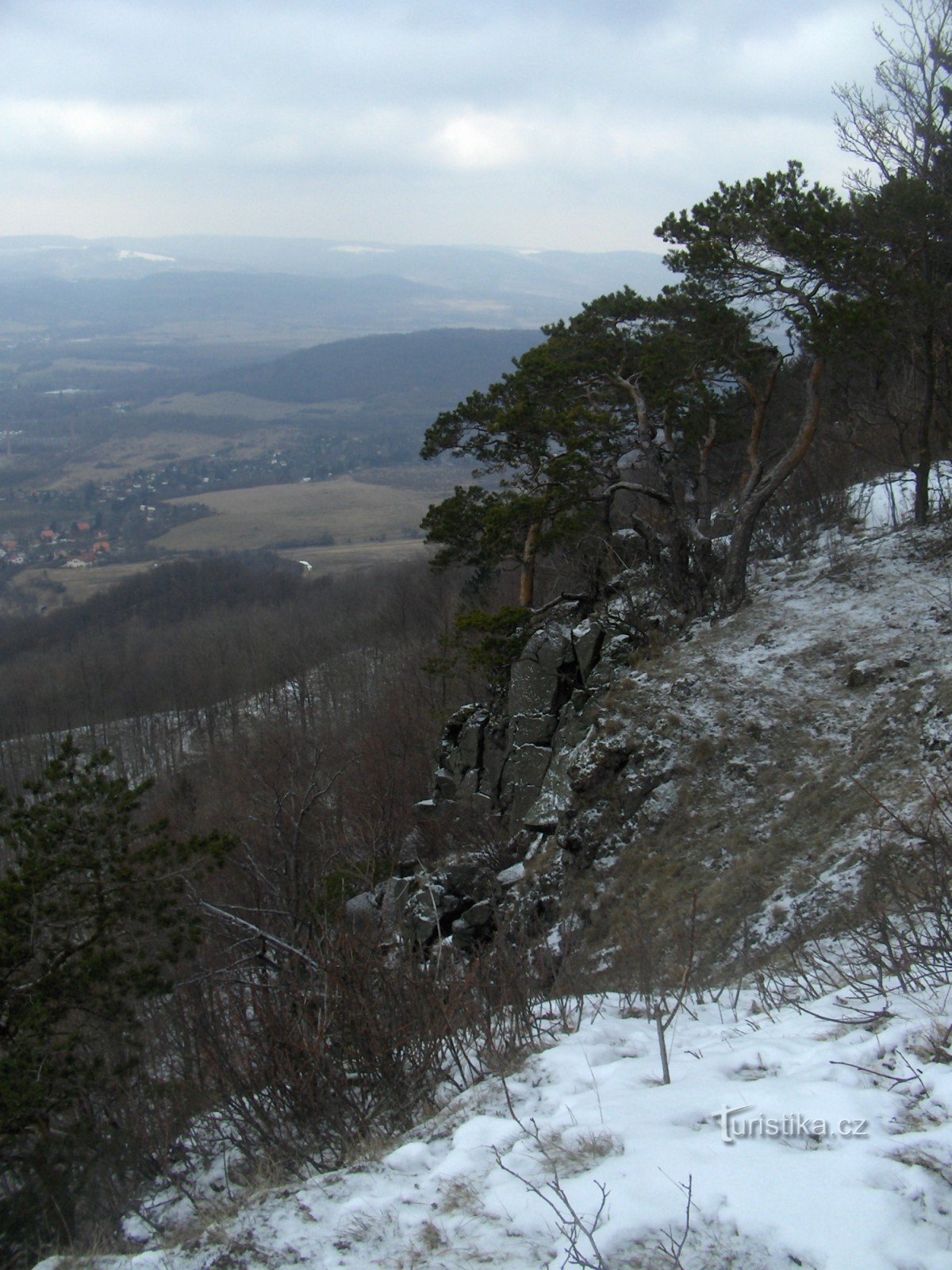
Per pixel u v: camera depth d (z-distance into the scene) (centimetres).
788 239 1541
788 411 2473
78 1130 676
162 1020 958
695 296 1777
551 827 1719
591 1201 361
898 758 1202
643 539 2156
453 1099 541
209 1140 599
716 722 1479
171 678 6756
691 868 1274
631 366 2220
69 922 1095
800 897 1031
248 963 906
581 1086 500
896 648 1449
